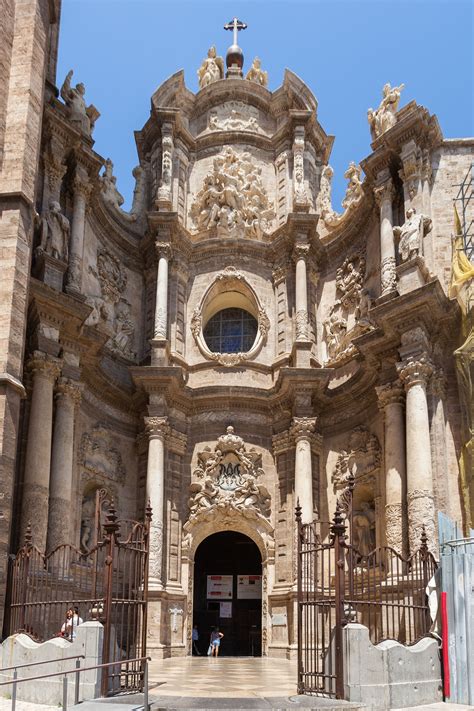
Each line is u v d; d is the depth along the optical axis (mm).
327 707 13633
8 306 21703
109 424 30484
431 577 18375
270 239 35094
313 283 33625
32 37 24703
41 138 28219
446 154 28500
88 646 14734
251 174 35844
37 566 21234
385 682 15055
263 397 31922
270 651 28703
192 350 33406
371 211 30953
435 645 16766
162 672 21094
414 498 23422
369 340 26578
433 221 27516
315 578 16016
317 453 30500
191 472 31297
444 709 15234
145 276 34469
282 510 30484
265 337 33469
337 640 14906
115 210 33875
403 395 25641
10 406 20906
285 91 36969
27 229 23000
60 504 25156
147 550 16391
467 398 24062
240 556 34094
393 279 27484
